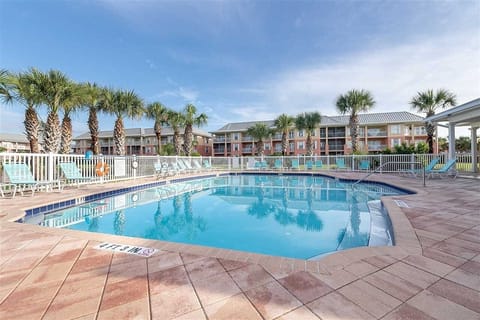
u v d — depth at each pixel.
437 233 2.99
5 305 1.61
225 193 8.93
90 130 12.99
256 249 3.69
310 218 5.43
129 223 5.14
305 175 15.03
